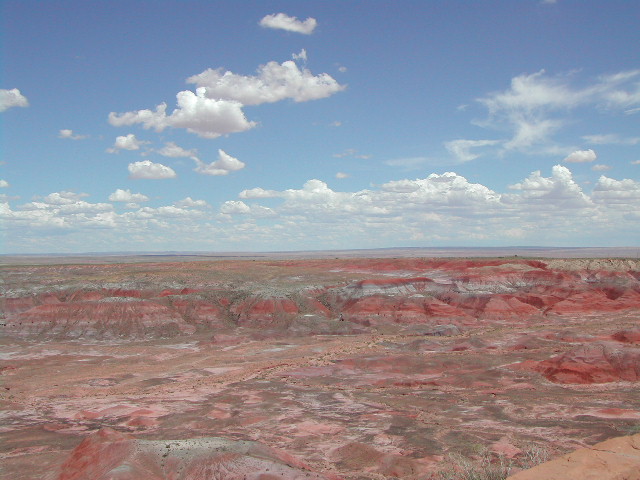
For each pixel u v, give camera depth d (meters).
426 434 50.28
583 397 63.59
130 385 76.81
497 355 87.44
